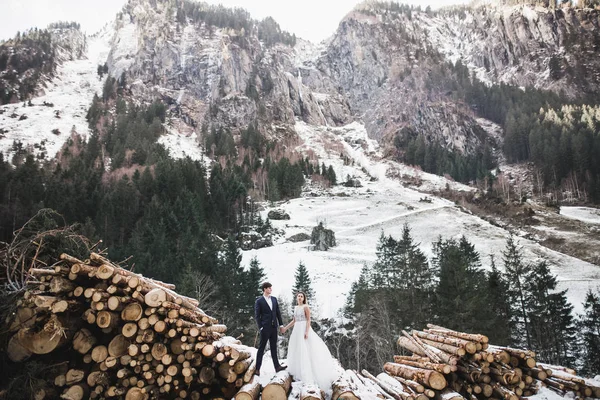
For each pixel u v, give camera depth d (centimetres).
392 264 3225
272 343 589
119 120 11612
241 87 16350
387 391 611
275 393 471
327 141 15875
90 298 469
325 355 574
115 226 4722
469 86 16825
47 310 448
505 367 559
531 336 2500
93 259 494
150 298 476
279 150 13062
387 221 6838
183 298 614
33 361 439
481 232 5922
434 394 543
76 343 455
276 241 5819
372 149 15462
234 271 3069
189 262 2820
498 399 546
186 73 15812
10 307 453
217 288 2594
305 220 6975
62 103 13462
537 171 10225
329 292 3688
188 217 4925
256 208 7550
